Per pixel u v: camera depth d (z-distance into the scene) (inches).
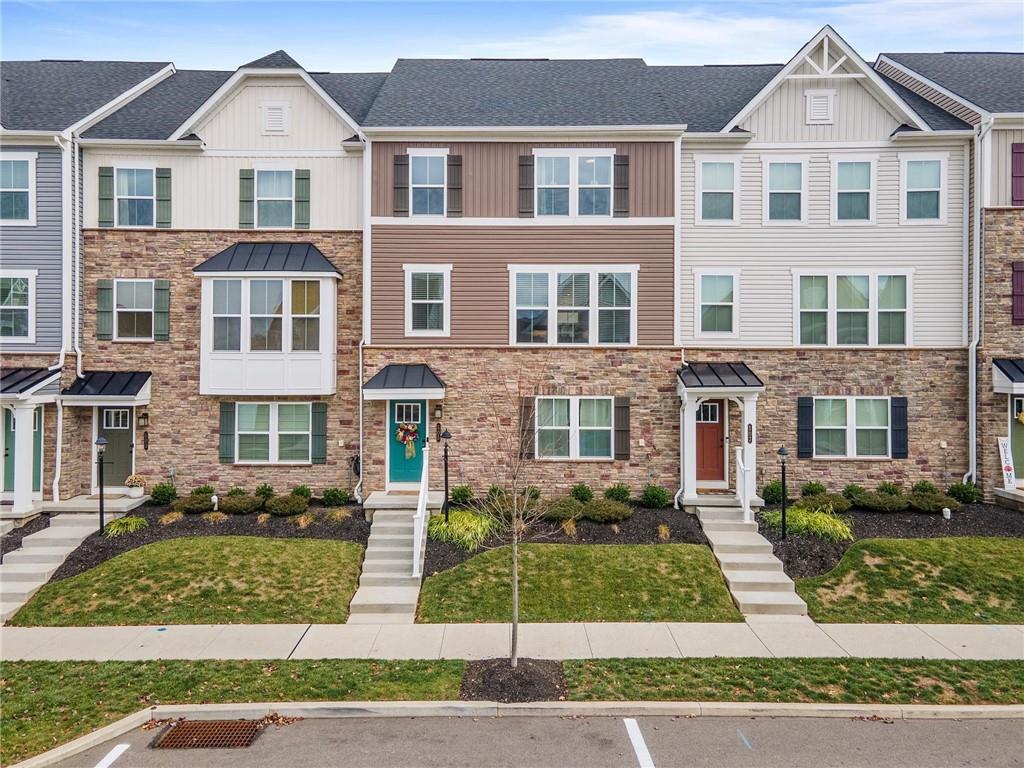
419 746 274.7
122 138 630.5
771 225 640.4
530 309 624.4
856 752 269.6
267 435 637.9
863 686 320.8
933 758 265.7
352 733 285.7
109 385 617.3
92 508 581.3
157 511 586.9
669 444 617.6
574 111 632.4
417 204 623.5
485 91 679.1
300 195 645.3
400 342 624.1
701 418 637.3
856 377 633.6
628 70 734.5
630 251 622.2
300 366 615.5
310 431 637.9
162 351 638.5
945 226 630.5
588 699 308.0
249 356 612.7
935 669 340.5
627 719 296.2
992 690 317.1
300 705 303.1
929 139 625.9
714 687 320.2
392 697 310.7
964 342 628.1
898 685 321.7
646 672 336.8
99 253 639.1
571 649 370.0
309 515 563.8
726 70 782.5
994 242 611.2
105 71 751.1
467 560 489.1
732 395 584.4
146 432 633.6
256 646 376.8
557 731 286.0
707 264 642.2
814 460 631.8
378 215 621.3
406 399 617.9
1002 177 610.9
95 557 496.7
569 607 429.1
